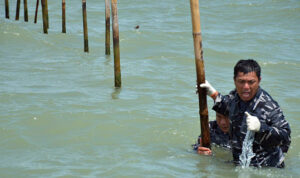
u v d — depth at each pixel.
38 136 11.34
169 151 10.64
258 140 9.06
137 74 17.50
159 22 29.27
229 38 25.27
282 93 15.61
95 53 21.34
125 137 11.47
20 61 18.88
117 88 15.66
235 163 9.66
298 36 26.34
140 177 9.18
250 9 33.47
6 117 12.36
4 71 17.23
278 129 8.76
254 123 8.59
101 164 9.79
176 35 25.19
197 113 13.43
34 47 21.44
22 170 9.43
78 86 15.70
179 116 13.08
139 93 15.16
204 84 9.75
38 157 10.11
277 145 8.96
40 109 13.03
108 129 11.92
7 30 22.97
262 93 8.98
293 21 30.52
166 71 18.19
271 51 22.69
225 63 19.89
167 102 14.34
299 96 15.29
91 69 18.16
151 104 14.05
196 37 9.54
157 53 21.58
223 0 36.28
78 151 10.52
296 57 21.58
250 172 9.27
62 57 20.00
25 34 22.92
